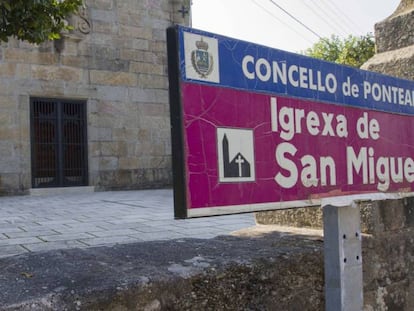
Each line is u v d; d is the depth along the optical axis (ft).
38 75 42.68
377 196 7.48
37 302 5.08
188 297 6.24
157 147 48.73
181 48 5.25
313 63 6.71
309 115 6.54
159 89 49.19
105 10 46.42
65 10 11.81
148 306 5.82
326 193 6.60
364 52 73.67
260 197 5.82
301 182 6.31
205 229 18.30
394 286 9.48
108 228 19.24
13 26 10.69
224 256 7.25
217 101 5.53
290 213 10.46
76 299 5.29
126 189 46.60
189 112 5.27
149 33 48.85
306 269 7.75
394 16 11.50
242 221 20.44
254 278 7.02
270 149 6.00
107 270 6.29
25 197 39.11
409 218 10.00
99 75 45.83
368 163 7.41
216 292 6.55
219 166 5.47
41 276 5.95
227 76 5.66
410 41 10.99
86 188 44.11
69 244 15.43
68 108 44.50
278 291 7.32
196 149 5.30
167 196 38.47
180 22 50.88
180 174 5.17
